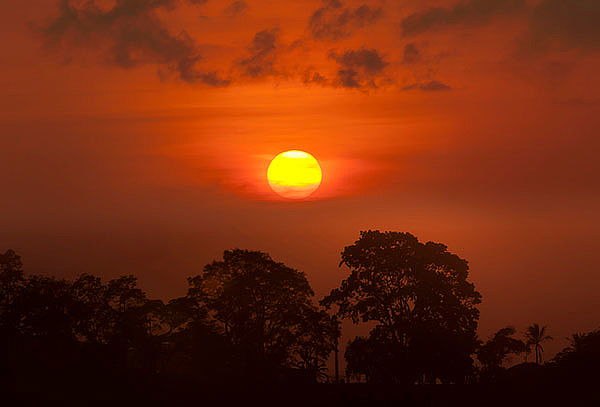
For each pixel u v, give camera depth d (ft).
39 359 263.08
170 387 274.77
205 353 283.38
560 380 265.95
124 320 287.89
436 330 269.64
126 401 252.62
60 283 284.00
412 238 289.12
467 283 286.25
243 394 271.69
